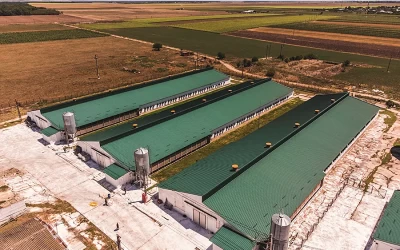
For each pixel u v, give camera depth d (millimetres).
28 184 49500
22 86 98812
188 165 56156
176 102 86938
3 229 39375
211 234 40188
